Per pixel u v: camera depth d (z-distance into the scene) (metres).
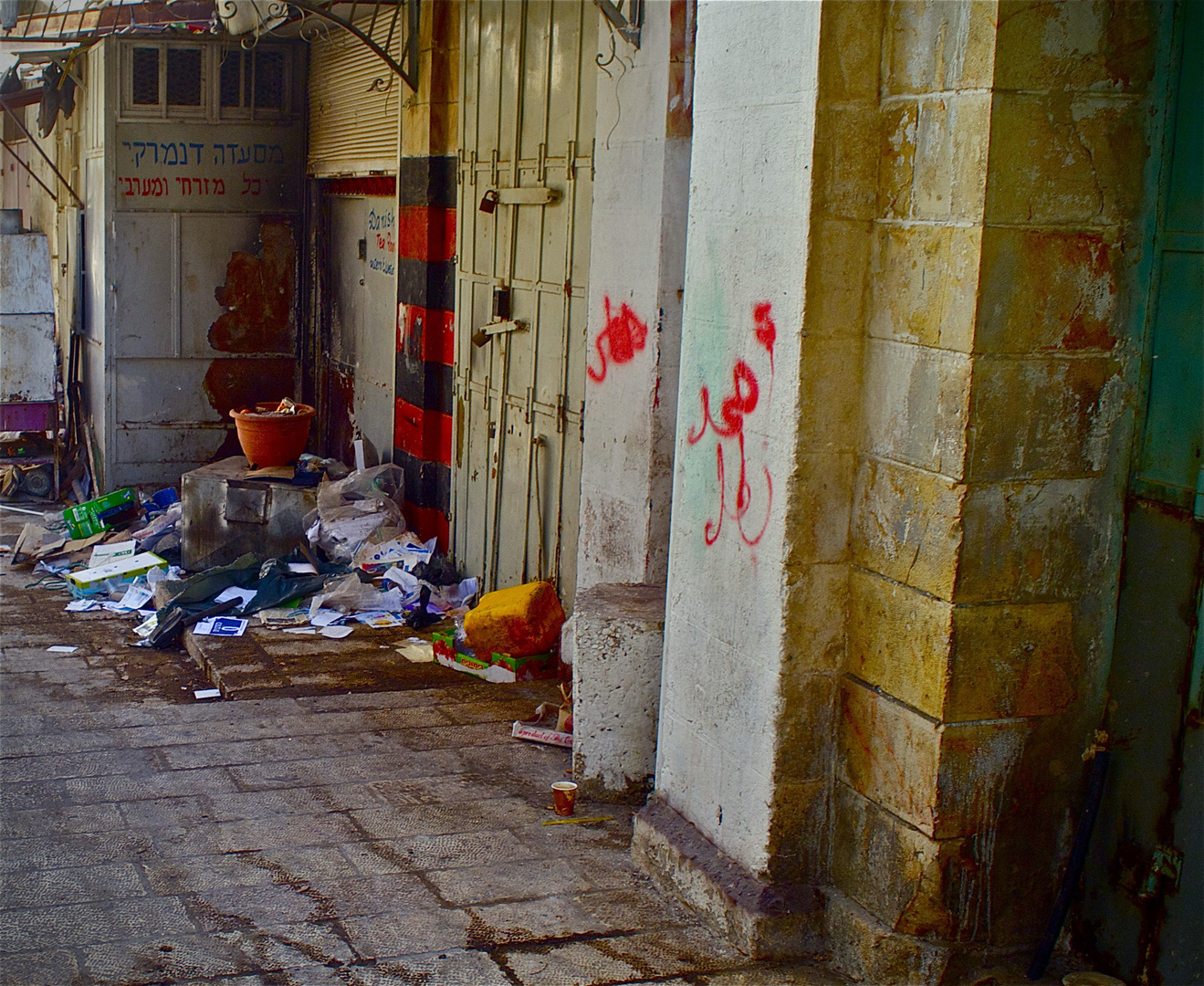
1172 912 3.53
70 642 7.93
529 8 7.49
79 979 3.66
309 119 11.52
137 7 9.45
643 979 3.78
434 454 9.24
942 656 3.48
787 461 3.77
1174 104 3.41
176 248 11.44
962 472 3.39
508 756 5.74
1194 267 3.39
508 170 7.86
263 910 4.14
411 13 8.50
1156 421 3.54
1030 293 3.37
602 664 5.12
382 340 10.24
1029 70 3.27
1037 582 3.54
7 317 12.15
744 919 3.94
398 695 6.69
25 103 14.14
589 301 6.09
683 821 4.43
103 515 10.68
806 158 3.64
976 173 3.29
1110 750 3.71
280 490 9.29
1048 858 3.73
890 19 3.60
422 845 4.71
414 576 8.70
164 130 11.23
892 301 3.63
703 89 4.20
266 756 5.68
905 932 3.67
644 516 5.61
